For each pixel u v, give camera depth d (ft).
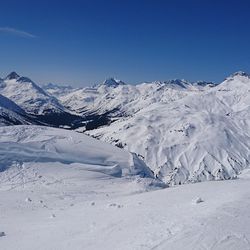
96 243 70.90
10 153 252.01
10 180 216.74
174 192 114.62
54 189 187.01
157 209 88.94
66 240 77.51
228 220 65.31
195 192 106.73
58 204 140.67
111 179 237.66
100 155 292.81
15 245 80.23
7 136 285.43
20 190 183.73
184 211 79.51
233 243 56.29
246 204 74.69
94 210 109.29
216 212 70.28
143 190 190.39
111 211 101.09
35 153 263.70
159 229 68.59
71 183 212.02
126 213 92.12
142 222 77.92
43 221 104.42
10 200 147.74
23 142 281.13
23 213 122.83
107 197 164.76
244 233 59.31
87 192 180.04
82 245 71.46
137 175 276.00
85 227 85.87
